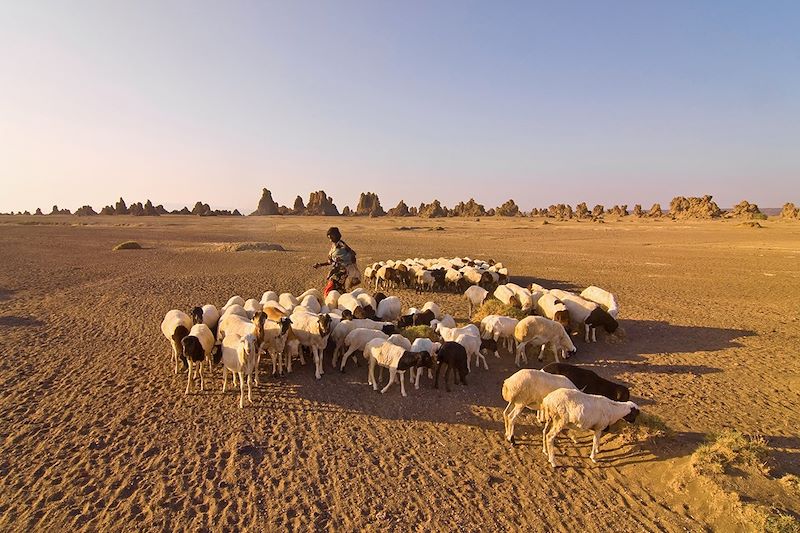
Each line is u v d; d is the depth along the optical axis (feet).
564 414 24.58
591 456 25.58
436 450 26.76
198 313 40.37
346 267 58.13
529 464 25.48
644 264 114.01
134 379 36.11
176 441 26.89
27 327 50.21
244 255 126.41
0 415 29.48
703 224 320.09
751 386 36.35
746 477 22.61
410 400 33.27
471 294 58.95
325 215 599.98
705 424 29.50
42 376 36.27
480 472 24.63
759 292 76.84
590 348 45.68
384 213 653.71
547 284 85.51
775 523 19.39
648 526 20.49
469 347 37.93
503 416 30.22
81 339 46.34
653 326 54.49
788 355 44.09
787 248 148.15
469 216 592.19
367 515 20.93
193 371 37.01
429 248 162.50
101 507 20.89
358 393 34.32
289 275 91.09
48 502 21.12
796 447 26.73
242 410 31.14
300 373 37.88
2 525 19.51
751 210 421.18
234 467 24.36
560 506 21.89
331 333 39.75
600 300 56.34
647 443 26.43
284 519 20.45
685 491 22.45
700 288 80.69
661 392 35.01
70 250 135.85
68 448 25.81
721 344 47.55
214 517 20.43
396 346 34.40
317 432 28.48
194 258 119.14
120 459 24.82
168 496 21.80
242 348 31.30
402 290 78.13
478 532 20.03
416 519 20.75
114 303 63.36
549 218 505.25
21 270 93.04
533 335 39.86
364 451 26.45
